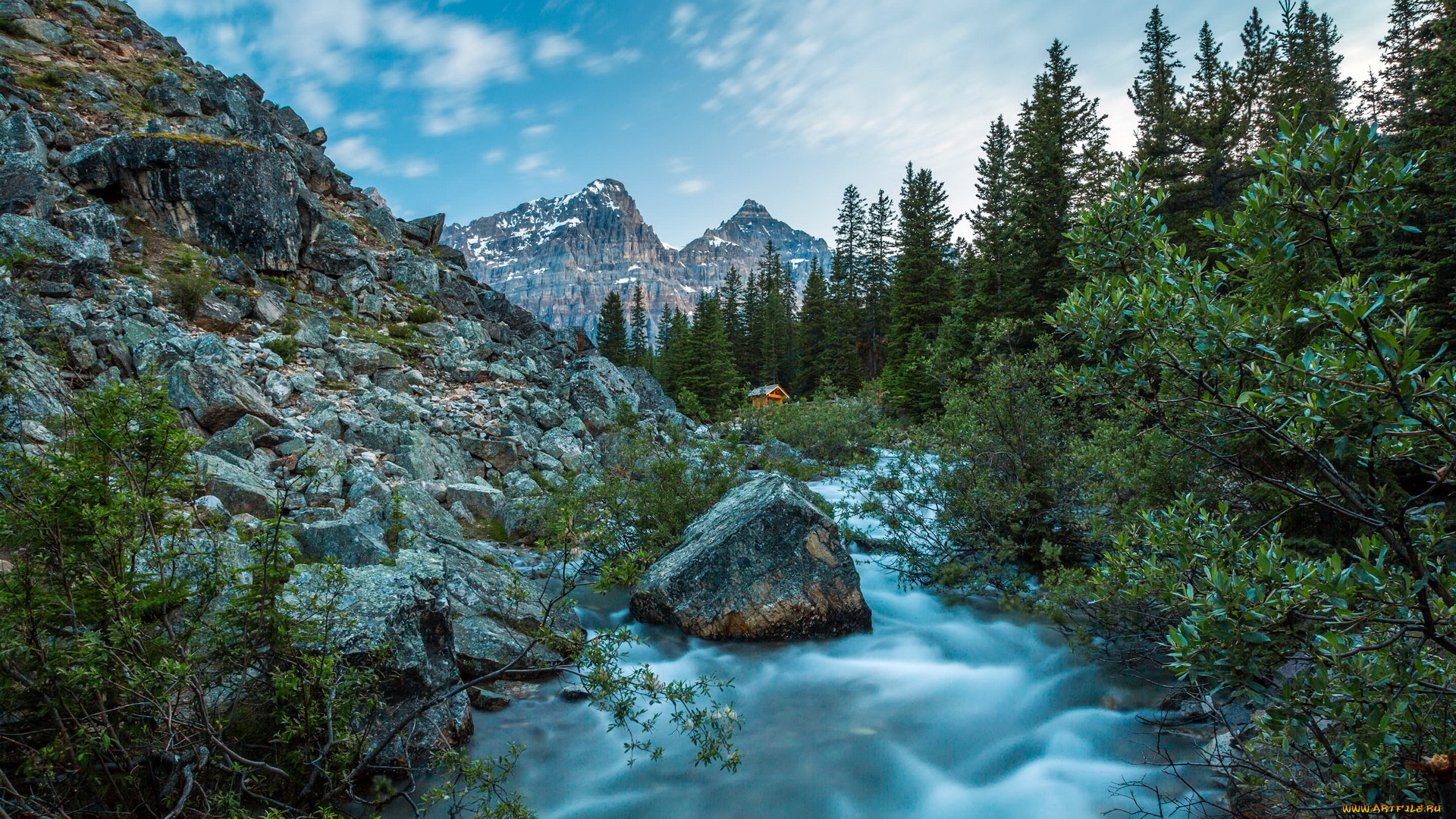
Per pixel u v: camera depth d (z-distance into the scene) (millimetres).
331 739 4051
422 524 8695
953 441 9883
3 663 3236
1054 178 29859
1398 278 2375
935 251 48844
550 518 8367
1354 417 2557
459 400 15867
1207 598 2930
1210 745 5191
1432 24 15125
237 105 22156
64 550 3533
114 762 3660
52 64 19516
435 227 29062
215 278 15766
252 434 9867
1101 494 7688
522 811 3943
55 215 14141
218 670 4152
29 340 8766
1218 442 5012
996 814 4902
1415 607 2619
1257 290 3385
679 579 8047
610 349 65500
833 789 5234
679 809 4992
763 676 7109
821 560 8148
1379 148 2686
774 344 74750
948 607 8867
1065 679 6777
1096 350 3492
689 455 12398
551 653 6668
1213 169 32625
